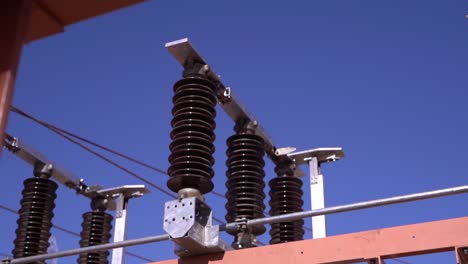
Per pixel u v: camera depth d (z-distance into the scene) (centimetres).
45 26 539
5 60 478
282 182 1319
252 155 1169
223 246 970
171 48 1069
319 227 1241
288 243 937
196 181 995
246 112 1191
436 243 862
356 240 905
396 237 886
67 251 1095
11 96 473
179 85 1071
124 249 1436
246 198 1128
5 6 499
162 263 990
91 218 1540
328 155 1343
